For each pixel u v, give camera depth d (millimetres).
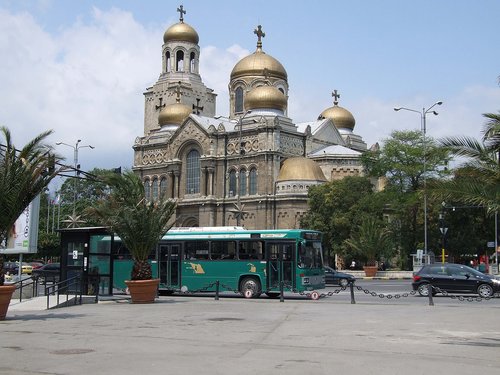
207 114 139250
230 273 48188
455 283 46844
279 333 24281
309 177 106875
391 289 57594
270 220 107312
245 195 111938
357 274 84875
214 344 21391
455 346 20984
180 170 121062
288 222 105688
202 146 117625
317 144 120812
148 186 126688
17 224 49906
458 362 17969
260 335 23719
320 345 21156
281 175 109188
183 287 49469
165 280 50188
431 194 28141
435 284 47406
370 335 23672
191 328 25984
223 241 48844
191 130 119562
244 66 130875
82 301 40312
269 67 129875
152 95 138500
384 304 38969
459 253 94375
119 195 40719
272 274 47000
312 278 47000
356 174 112500
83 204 137375
